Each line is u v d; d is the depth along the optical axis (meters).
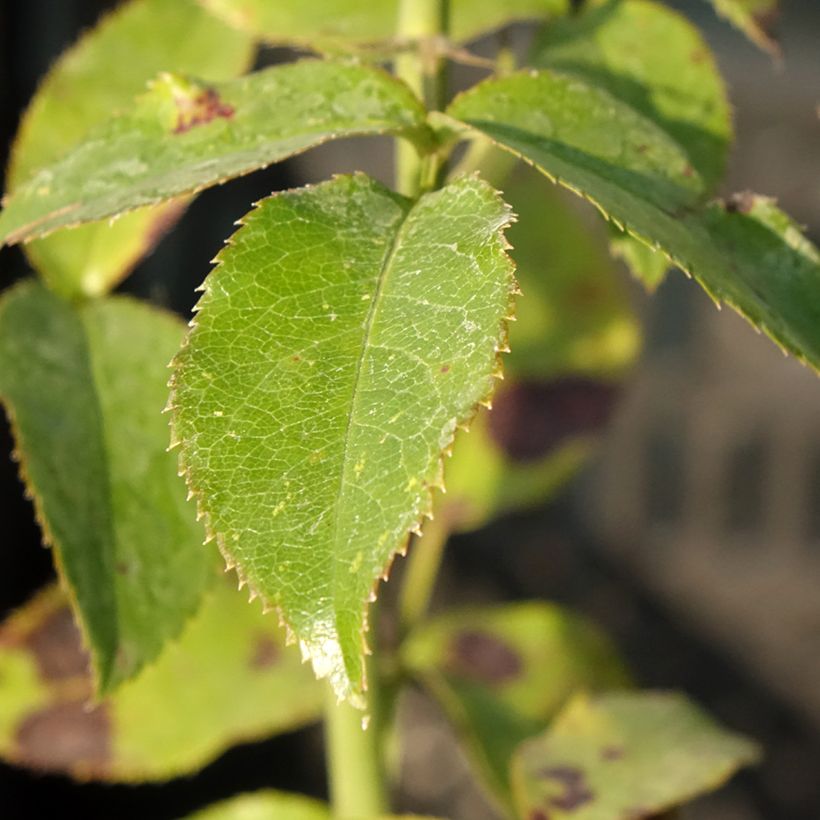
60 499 0.31
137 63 0.35
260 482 0.27
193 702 0.38
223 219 0.73
